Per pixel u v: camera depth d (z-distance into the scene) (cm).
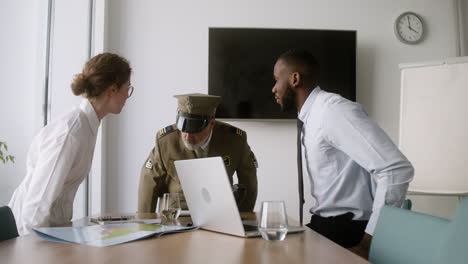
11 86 256
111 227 135
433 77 349
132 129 372
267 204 118
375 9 393
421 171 343
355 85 381
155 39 378
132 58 376
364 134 167
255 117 375
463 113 338
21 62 266
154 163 221
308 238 122
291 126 381
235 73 376
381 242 118
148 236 121
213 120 211
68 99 315
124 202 369
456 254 89
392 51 393
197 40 380
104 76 178
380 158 163
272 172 377
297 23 386
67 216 178
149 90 375
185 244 112
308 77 200
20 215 161
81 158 174
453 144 338
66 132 165
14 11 260
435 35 396
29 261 91
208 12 382
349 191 186
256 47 377
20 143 260
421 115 349
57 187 161
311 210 197
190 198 143
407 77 358
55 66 304
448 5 395
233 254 100
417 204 391
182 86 377
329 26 389
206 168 129
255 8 385
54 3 302
